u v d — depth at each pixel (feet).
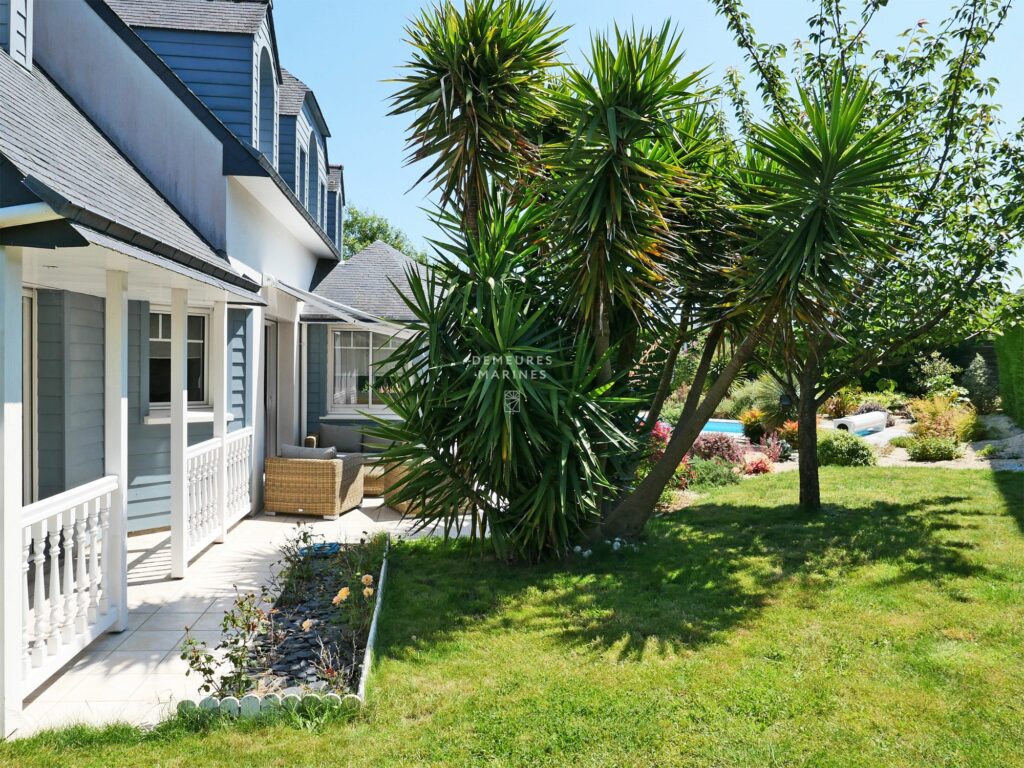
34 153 13.69
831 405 70.33
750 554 24.18
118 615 17.61
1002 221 27.37
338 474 32.01
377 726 12.85
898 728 12.56
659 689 14.17
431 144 24.81
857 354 30.55
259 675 15.01
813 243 20.81
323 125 46.75
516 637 17.12
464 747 12.08
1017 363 55.42
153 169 26.66
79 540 15.76
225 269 20.59
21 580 13.19
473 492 22.67
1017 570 21.24
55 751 11.96
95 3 26.58
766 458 48.62
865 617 17.94
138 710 13.70
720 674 14.84
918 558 22.90
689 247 23.50
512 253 23.43
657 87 21.30
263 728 12.75
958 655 15.47
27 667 13.71
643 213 21.27
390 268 48.21
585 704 13.53
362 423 42.42
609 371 23.90
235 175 26.61
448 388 21.44
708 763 11.57
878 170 20.52
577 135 21.47
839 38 30.17
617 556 24.14
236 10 30.50
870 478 39.83
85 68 26.81
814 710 13.23
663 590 20.53
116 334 17.17
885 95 29.84
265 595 20.08
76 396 23.93
